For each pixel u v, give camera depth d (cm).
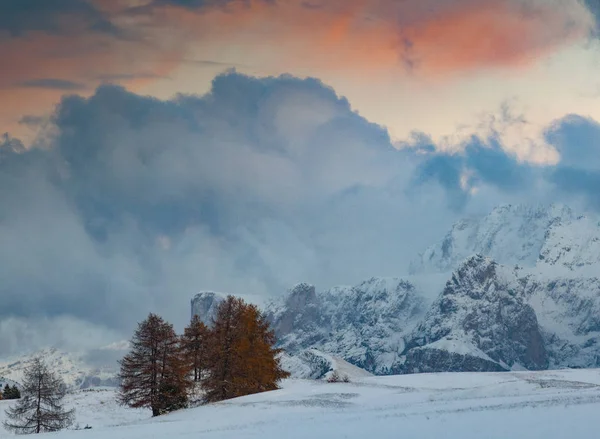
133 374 6231
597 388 5456
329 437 3359
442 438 3191
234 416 5044
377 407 4981
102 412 6831
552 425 3288
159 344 6275
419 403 5059
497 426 3353
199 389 7100
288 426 3809
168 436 3722
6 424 5931
